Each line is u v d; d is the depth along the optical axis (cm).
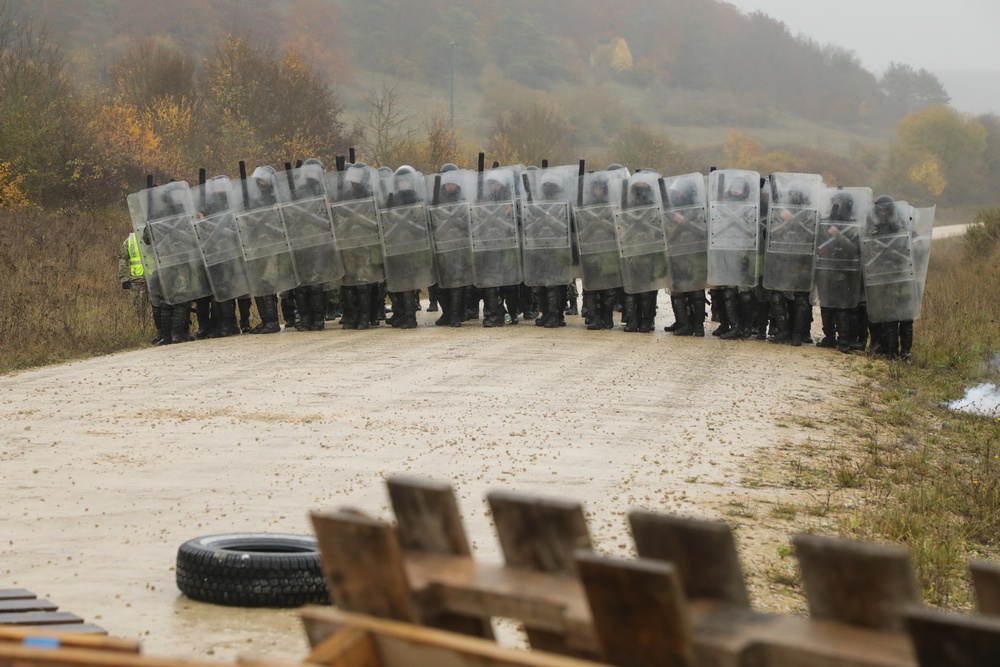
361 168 2305
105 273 2684
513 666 284
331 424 1286
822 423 1420
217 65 4775
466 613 319
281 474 1039
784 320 2211
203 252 2186
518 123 6994
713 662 268
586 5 12619
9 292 2272
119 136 3975
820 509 981
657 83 12406
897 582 265
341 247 2295
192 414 1338
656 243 2244
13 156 3472
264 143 4538
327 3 9512
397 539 321
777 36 13488
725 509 968
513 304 2412
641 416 1380
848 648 262
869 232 2080
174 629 636
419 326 2398
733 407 1472
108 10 7800
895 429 1430
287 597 673
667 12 12975
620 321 2573
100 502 932
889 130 13475
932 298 2803
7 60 3756
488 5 11575
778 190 2169
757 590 753
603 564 272
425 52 10662
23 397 1461
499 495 322
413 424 1291
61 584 717
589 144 9969
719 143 11181
